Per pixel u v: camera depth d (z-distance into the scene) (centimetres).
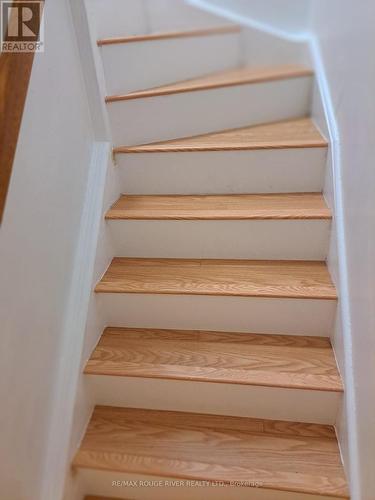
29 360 93
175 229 135
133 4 164
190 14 197
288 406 114
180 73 169
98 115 132
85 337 117
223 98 157
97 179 131
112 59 137
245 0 191
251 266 134
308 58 181
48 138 100
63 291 111
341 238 116
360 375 96
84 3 116
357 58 110
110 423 119
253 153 140
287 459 107
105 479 110
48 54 100
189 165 145
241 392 114
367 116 98
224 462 107
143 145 148
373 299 88
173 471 105
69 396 108
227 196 148
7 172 74
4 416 82
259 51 198
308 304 119
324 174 141
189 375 113
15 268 85
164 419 120
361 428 94
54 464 103
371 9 98
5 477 83
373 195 90
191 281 127
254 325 127
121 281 128
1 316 80
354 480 97
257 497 105
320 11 165
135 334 131
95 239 125
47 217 100
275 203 139
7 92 74
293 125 164
